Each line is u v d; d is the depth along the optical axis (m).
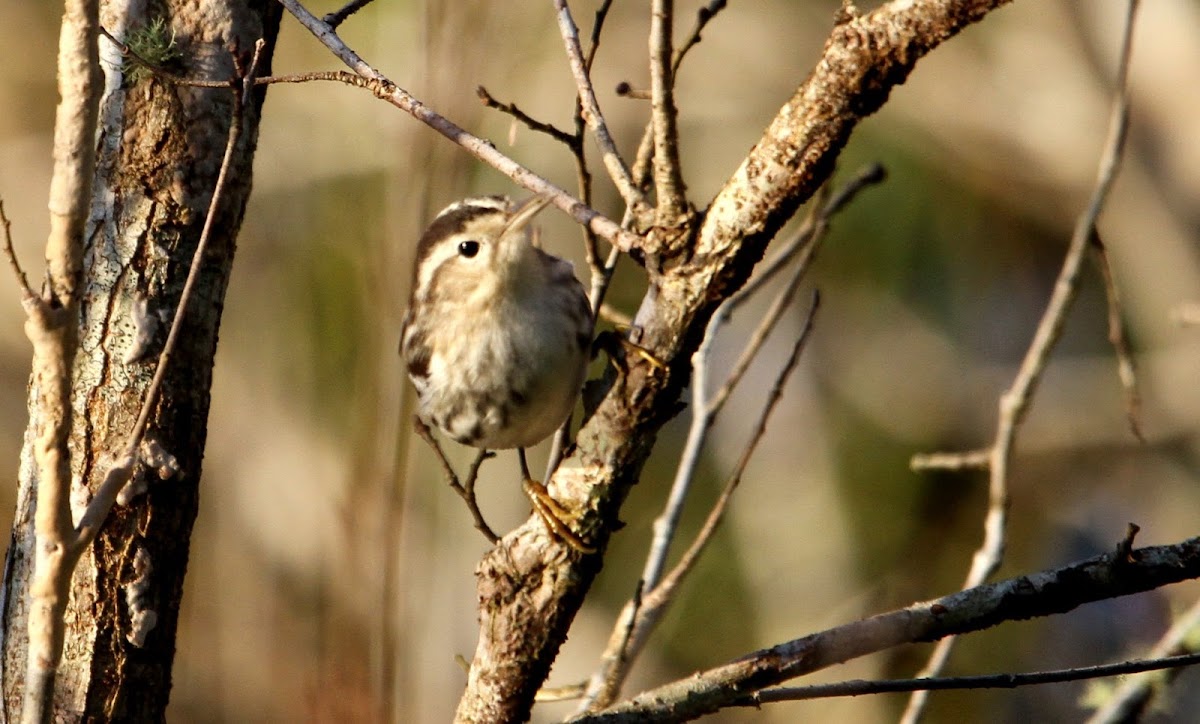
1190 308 9.14
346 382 16.77
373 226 15.36
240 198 5.88
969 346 18.86
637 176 6.29
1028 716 16.91
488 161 5.36
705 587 16.83
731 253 5.34
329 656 8.34
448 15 9.30
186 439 5.72
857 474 18.25
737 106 17.94
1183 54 16.62
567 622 5.71
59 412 4.49
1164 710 7.63
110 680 5.56
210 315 5.80
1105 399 17.38
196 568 15.79
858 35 5.05
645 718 5.39
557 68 16.17
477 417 7.15
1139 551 5.08
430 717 12.10
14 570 5.60
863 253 18.25
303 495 16.34
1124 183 17.08
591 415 5.62
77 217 4.47
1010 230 18.55
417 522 11.71
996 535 7.26
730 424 17.62
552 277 7.09
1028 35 17.80
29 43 18.36
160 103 5.70
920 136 18.00
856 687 5.33
